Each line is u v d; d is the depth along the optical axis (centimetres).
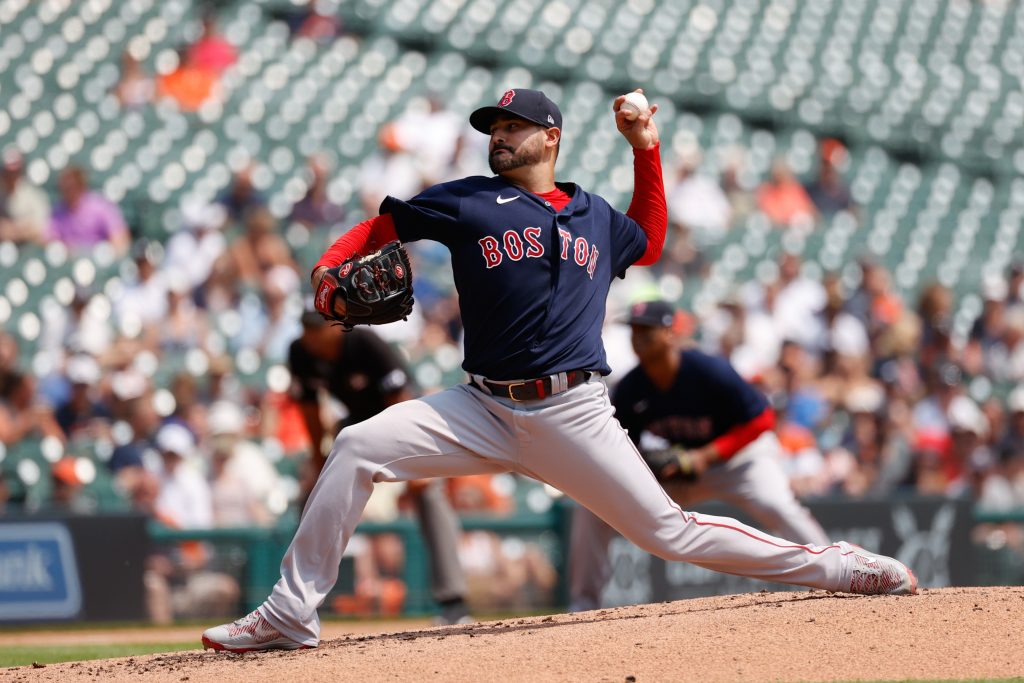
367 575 3147
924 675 1314
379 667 1380
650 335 2258
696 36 6850
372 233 1479
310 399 2461
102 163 4816
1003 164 6600
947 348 4744
